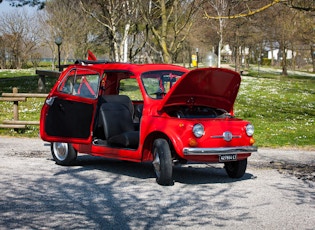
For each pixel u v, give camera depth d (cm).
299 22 3491
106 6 2564
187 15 2545
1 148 1160
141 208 668
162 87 891
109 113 912
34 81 3091
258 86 3556
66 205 671
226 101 888
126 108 942
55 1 4491
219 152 787
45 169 925
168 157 794
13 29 5175
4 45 5200
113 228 575
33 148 1177
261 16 3288
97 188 779
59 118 873
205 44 5009
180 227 586
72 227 574
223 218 629
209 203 705
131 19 2520
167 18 2370
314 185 852
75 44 4603
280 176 930
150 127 818
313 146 1349
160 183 811
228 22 3638
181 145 773
